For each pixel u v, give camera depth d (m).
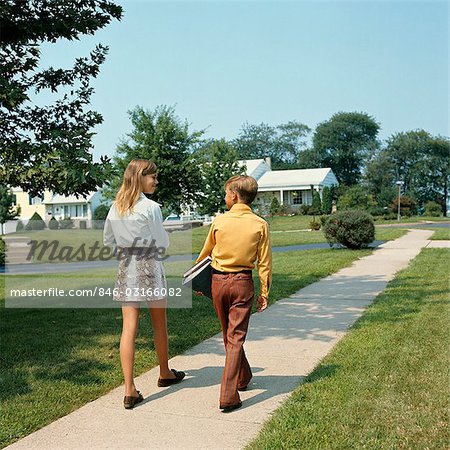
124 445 3.69
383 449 3.44
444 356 5.30
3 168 6.82
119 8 7.42
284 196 60.66
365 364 5.16
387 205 55.41
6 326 7.71
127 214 4.58
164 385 4.91
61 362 5.67
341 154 83.94
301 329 6.90
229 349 4.33
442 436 3.60
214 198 34.16
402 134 77.88
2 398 4.58
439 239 20.77
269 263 4.49
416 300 8.38
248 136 100.62
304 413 4.02
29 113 7.47
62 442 3.77
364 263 13.68
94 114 7.65
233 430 3.88
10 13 6.68
